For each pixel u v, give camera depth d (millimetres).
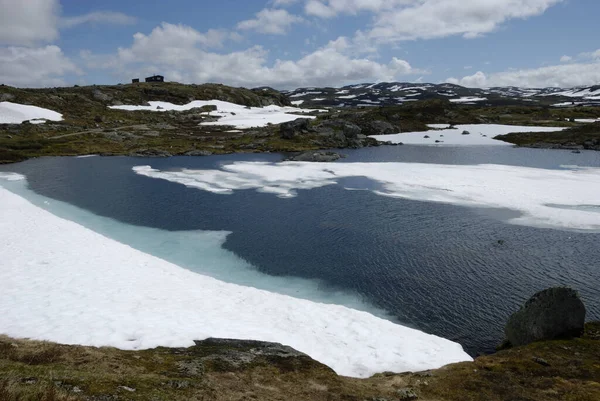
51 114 133750
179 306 22641
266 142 114125
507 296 27719
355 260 33844
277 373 15844
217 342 18062
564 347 19047
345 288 29281
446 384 16344
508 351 19188
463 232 39656
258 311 23766
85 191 57906
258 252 35656
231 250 36125
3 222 37875
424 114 164000
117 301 22250
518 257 33719
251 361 16453
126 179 66688
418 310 26281
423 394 15586
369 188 58812
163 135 125812
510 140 120562
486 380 16562
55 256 29703
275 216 45719
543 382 16203
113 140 112562
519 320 21266
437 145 116375
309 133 123688
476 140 123938
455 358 19781
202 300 24219
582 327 20562
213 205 50438
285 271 32031
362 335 21578
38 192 56969
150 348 16750
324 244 37312
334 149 109312
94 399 10844
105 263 29188
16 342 15922
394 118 157500
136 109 166375
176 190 58625
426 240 37812
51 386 10594
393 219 44062
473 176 64938
